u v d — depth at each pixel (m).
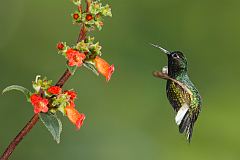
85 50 6.99
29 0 18.97
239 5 18.70
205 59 18.50
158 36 18.66
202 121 17.56
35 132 16.50
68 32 18.98
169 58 9.09
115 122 17.53
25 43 18.62
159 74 7.32
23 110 16.84
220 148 17.23
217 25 18.61
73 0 6.96
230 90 18.20
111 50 18.47
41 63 18.27
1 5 18.78
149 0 18.84
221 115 17.73
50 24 18.97
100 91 17.89
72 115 7.02
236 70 18.41
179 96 8.80
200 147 17.19
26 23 18.88
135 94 17.94
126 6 18.81
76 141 16.67
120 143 17.09
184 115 8.80
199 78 18.41
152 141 17.20
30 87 17.88
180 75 9.05
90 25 6.95
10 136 16.56
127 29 18.73
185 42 18.61
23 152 16.39
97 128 17.30
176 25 18.69
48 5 19.05
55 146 16.44
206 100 18.06
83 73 17.94
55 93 6.85
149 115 17.67
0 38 18.47
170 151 17.06
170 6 18.80
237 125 17.56
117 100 17.91
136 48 18.53
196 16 18.75
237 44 18.56
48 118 6.81
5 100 16.91
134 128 17.48
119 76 18.14
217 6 18.64
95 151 16.75
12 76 17.91
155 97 17.83
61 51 6.86
